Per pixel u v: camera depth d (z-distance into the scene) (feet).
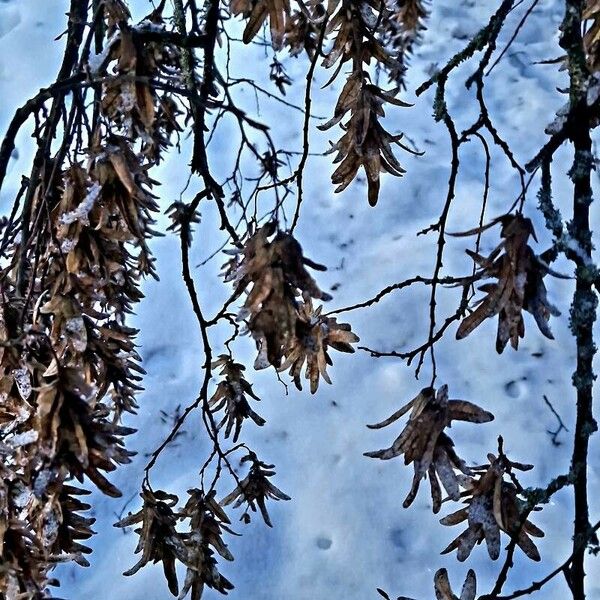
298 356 1.97
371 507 3.68
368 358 4.21
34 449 1.72
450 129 1.69
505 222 1.47
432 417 1.56
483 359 4.17
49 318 1.99
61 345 1.91
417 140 5.39
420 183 5.04
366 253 4.72
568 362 4.14
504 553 3.48
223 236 4.78
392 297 4.45
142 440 4.03
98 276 1.92
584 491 1.55
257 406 4.08
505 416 3.96
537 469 3.78
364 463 3.83
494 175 5.14
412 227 4.83
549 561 3.45
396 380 4.09
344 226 4.87
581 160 1.47
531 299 1.46
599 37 1.64
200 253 4.73
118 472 3.90
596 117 1.56
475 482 1.66
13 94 5.31
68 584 3.55
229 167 5.15
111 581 3.53
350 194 5.02
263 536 3.63
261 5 1.72
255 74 5.74
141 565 2.03
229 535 3.62
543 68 5.79
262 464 2.33
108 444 1.70
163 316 4.53
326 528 3.64
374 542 3.58
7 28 5.80
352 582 3.48
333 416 4.01
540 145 5.27
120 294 2.29
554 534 3.52
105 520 3.75
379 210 4.92
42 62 5.44
